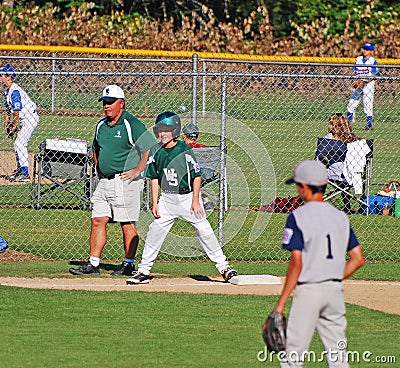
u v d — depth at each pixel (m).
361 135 66.50
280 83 73.31
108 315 27.12
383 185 51.31
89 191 45.12
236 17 110.50
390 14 105.88
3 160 55.56
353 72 70.75
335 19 105.94
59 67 78.50
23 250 37.28
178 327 25.91
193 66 41.28
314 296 18.55
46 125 64.69
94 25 92.81
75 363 22.16
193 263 36.47
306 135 64.31
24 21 95.00
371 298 30.44
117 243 39.06
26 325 25.78
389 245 40.09
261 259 37.22
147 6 109.44
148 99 68.94
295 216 18.75
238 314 27.53
